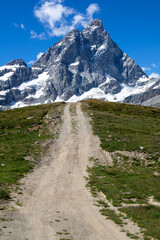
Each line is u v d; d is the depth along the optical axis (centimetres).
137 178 3456
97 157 4472
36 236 1588
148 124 7188
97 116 7925
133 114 8925
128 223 1956
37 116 7800
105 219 2027
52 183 3083
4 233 1559
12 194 2505
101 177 3469
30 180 3142
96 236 1675
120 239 1647
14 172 3397
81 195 2677
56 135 5934
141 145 5069
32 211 2108
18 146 4922
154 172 3825
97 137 5691
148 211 2206
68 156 4506
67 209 2231
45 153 4656
